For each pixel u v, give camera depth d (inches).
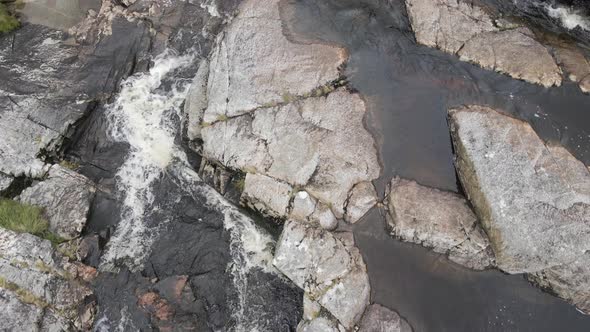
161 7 746.2
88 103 676.7
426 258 523.5
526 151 526.3
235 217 586.9
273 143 573.6
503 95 590.2
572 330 490.9
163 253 571.5
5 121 642.8
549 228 488.7
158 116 678.5
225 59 638.5
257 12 671.8
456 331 491.8
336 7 673.6
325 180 550.0
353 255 518.0
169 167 635.5
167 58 719.7
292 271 511.8
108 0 754.8
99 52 721.0
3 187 604.1
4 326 497.0
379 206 543.5
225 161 584.4
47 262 538.9
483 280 512.4
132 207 609.9
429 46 629.0
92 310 529.3
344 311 488.7
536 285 504.4
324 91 602.9
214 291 542.0
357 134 574.2
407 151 572.1
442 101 598.2
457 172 555.2
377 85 611.5
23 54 720.3
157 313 522.0
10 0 767.1
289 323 522.3
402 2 669.3
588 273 478.0
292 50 631.2
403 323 488.4
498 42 614.9
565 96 585.6
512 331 492.1
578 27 632.4
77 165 647.1
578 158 548.1
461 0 647.1
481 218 514.3
